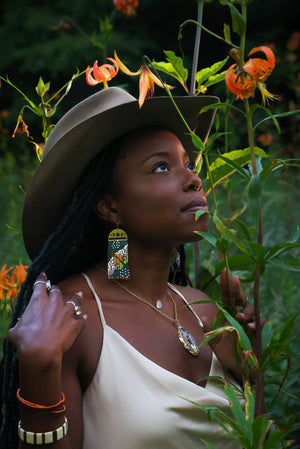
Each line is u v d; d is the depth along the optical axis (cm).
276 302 270
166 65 149
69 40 834
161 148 144
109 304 143
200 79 163
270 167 119
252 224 372
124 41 835
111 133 144
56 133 148
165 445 134
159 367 137
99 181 146
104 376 134
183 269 181
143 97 136
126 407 133
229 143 368
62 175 149
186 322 155
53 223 160
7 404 142
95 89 753
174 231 142
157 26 879
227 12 145
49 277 149
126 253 146
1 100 883
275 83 713
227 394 125
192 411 138
